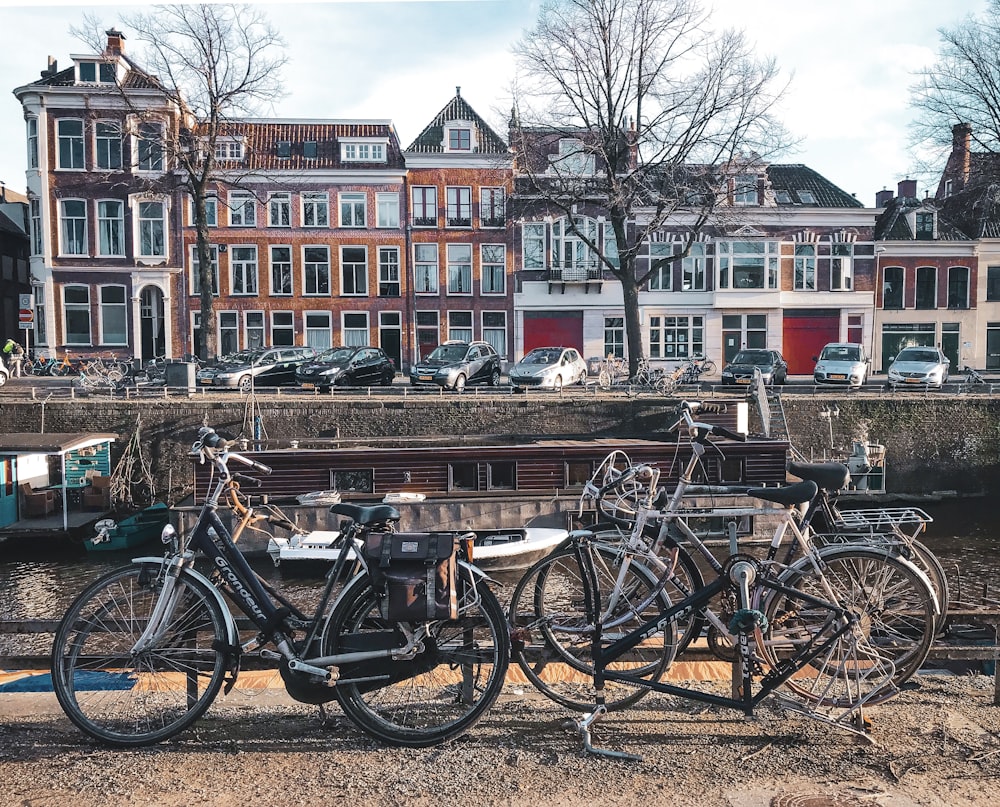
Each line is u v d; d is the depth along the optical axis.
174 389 24.75
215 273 37.75
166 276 37.03
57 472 22.45
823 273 39.50
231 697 4.42
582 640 4.08
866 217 39.31
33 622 3.81
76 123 36.03
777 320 39.34
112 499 22.00
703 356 36.38
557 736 3.83
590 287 39.00
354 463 18.31
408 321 38.78
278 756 3.62
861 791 3.32
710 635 4.02
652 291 38.97
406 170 38.31
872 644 4.08
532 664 4.04
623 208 28.09
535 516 17.94
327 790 3.33
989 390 27.45
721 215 28.09
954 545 19.58
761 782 3.39
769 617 3.90
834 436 25.00
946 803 3.23
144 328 38.00
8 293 41.12
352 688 3.63
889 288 40.03
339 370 26.75
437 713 4.04
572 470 18.67
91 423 23.03
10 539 19.52
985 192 30.16
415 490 18.45
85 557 18.75
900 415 25.00
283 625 3.73
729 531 3.99
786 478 18.72
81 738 3.81
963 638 4.61
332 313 38.47
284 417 23.69
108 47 35.91
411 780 3.40
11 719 4.07
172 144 31.28
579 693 4.25
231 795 3.29
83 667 3.81
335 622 3.63
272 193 37.84
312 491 18.23
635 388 26.91
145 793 3.30
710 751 3.67
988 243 39.88
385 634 3.67
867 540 3.96
